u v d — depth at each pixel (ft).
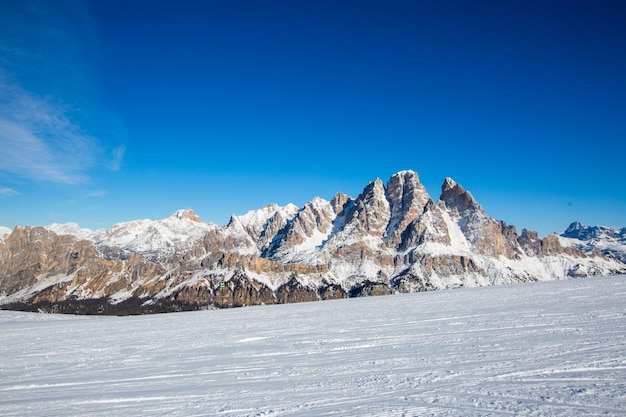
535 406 58.29
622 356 83.87
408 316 208.44
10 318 492.13
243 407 68.74
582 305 191.83
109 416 69.92
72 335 242.78
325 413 62.28
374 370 89.20
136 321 354.54
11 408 81.20
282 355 119.65
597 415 53.52
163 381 95.66
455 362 90.33
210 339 172.55
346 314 260.42
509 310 194.90
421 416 57.72
